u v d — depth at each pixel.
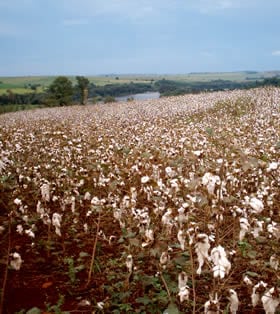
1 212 5.25
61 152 8.53
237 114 17.25
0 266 4.03
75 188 5.51
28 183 6.21
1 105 51.19
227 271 2.13
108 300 3.31
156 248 3.03
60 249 4.49
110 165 6.02
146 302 3.09
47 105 48.16
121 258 3.92
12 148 8.82
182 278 2.54
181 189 3.97
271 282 3.36
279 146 4.32
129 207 4.48
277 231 3.40
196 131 9.95
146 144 7.96
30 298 3.45
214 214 3.43
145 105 26.62
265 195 4.84
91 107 31.62
